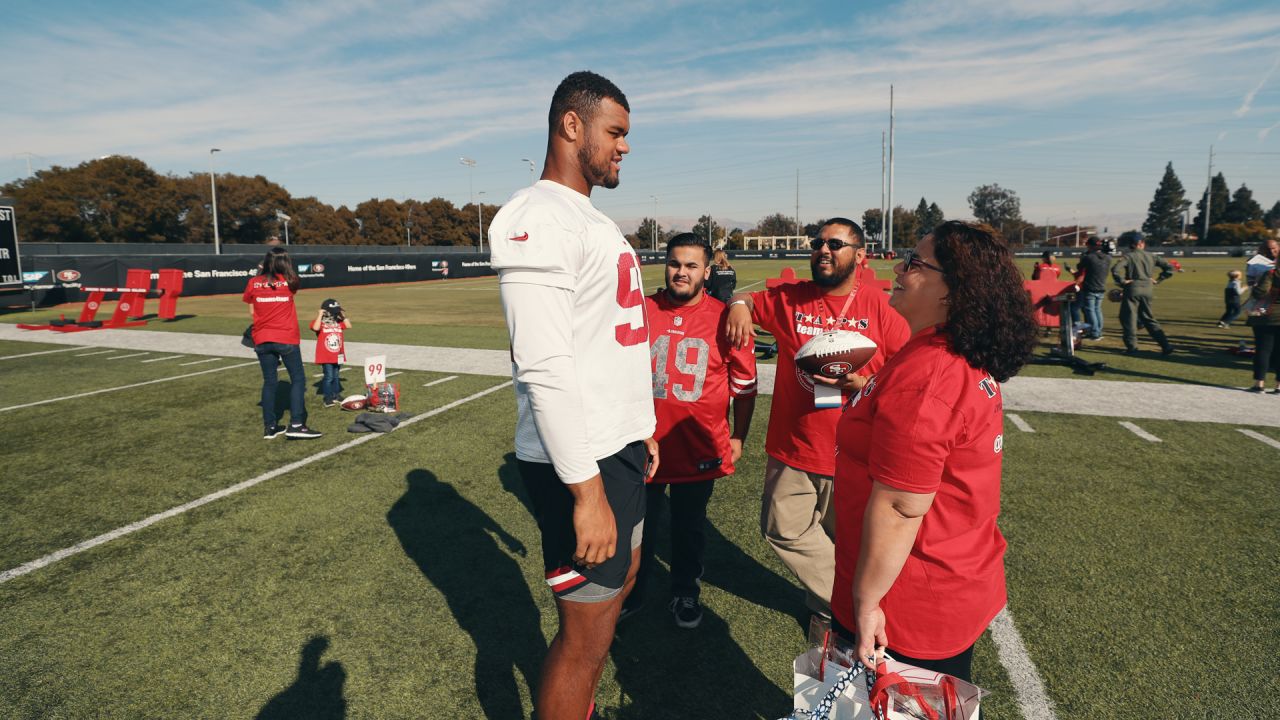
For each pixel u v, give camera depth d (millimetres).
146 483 4652
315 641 2783
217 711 2361
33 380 8305
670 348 2791
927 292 1440
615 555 1636
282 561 3490
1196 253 58312
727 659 2672
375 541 3721
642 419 1708
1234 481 4508
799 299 2775
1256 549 3498
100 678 2541
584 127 1576
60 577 3328
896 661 1515
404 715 2340
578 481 1395
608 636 1694
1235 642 2684
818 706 1509
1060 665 2559
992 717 2283
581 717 1689
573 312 1489
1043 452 5164
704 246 2812
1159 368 8695
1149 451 5172
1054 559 3404
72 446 5520
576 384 1388
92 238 55750
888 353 2703
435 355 10086
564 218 1440
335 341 6887
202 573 3365
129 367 9250
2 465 5043
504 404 6965
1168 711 2291
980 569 1465
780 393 2736
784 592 3215
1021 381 7906
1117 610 2934
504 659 2658
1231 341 10945
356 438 5746
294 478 4730
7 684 2502
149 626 2893
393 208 88000
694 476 2803
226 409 6801
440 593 3166
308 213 79750
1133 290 9695
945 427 1315
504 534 3814
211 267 22875
